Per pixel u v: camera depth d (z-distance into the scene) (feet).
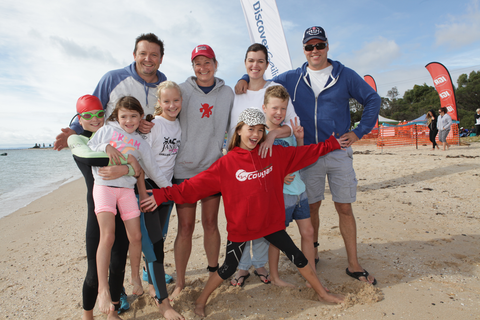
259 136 7.44
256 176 7.57
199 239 13.12
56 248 13.52
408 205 16.65
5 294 9.37
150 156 7.77
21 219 19.94
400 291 8.09
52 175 50.47
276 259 8.87
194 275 9.91
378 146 56.18
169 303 7.66
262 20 21.84
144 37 9.02
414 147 49.16
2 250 13.73
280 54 21.83
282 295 8.36
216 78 9.32
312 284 7.84
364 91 9.36
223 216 16.39
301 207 8.79
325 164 9.43
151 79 9.64
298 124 9.06
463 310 7.06
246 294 8.54
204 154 8.97
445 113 39.60
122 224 7.32
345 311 7.37
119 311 7.93
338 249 11.34
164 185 7.93
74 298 8.91
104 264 6.59
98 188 7.03
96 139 7.43
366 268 9.57
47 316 7.99
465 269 9.12
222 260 11.00
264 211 7.53
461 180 21.01
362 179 24.62
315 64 9.64
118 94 9.32
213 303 8.20
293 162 8.25
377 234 12.44
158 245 7.76
